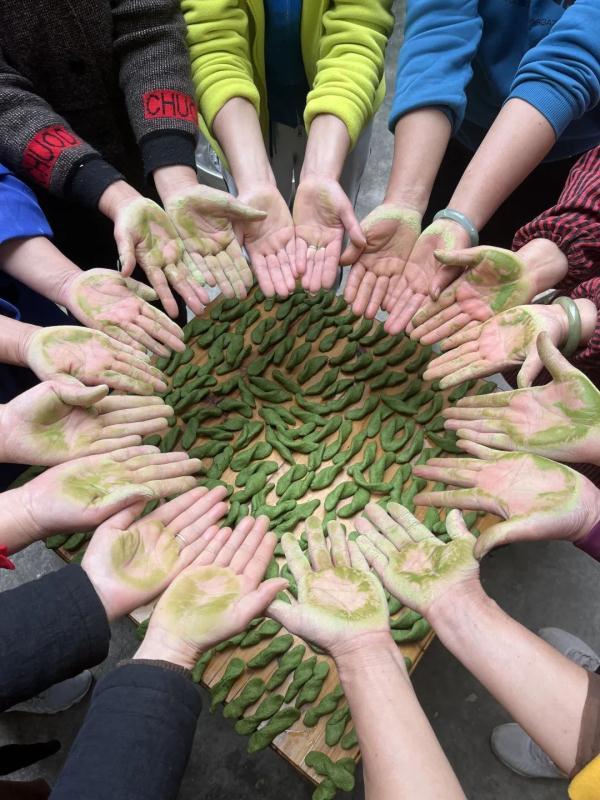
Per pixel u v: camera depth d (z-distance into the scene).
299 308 0.86
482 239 1.10
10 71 0.74
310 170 0.82
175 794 0.44
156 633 0.51
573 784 0.38
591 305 0.67
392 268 0.80
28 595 0.48
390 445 0.73
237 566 0.57
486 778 0.95
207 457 0.74
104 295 0.72
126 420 0.66
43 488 0.57
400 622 0.61
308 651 0.61
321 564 0.56
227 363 0.81
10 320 0.68
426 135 0.79
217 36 0.84
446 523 0.58
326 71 0.83
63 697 0.97
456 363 0.69
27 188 0.74
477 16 0.79
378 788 0.43
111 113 0.88
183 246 0.79
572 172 0.71
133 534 0.57
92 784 0.41
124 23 0.78
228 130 0.85
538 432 0.60
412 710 0.46
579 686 0.44
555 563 1.11
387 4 0.85
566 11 0.72
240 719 0.58
